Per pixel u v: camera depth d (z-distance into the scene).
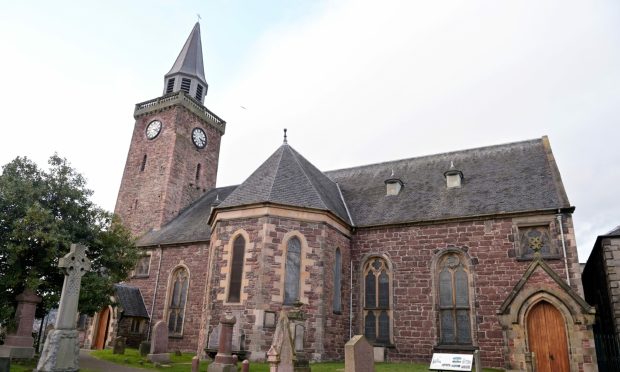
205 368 18.22
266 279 20.36
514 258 20.81
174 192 37.47
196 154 40.62
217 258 22.08
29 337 18.88
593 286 26.56
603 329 23.25
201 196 40.03
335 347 21.61
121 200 38.91
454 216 22.58
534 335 18.23
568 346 17.33
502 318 18.45
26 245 19.00
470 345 20.66
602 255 21.23
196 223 33.06
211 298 21.48
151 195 37.34
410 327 22.03
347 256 24.11
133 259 24.42
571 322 17.47
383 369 17.97
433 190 25.59
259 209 21.67
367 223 24.73
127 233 24.95
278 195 22.03
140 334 29.41
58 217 20.89
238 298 20.77
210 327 20.98
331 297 21.83
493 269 21.11
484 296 20.92
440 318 21.67
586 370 16.88
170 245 31.08
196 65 44.88
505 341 18.17
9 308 19.31
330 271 21.98
